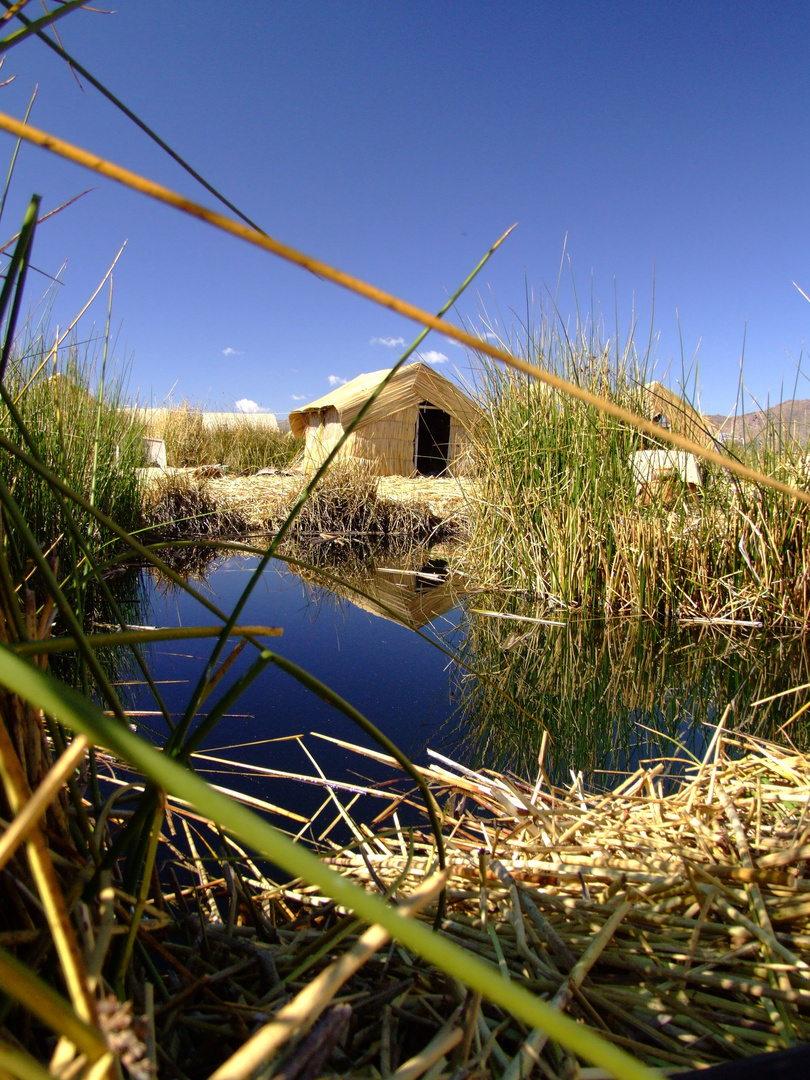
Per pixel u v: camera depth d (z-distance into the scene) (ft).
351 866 4.03
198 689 2.06
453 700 8.13
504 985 0.77
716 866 3.56
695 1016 2.62
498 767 6.23
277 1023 1.21
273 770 5.50
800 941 2.96
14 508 1.80
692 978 2.75
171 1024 2.18
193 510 20.58
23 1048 1.71
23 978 0.86
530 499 13.50
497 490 14.33
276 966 2.74
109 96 1.82
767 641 10.83
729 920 3.18
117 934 2.09
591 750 6.81
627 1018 2.57
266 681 8.50
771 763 5.17
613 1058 0.75
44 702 0.79
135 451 16.98
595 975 2.86
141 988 2.19
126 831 1.97
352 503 21.63
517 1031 2.40
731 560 12.16
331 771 5.91
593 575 12.69
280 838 0.77
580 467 12.80
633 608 12.23
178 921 3.07
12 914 1.91
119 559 2.27
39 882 1.03
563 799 5.20
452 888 3.46
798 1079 1.90
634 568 12.16
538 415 13.48
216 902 3.79
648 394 12.82
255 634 2.09
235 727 6.93
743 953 2.90
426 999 2.53
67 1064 1.23
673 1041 2.51
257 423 41.11
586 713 7.88
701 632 11.34
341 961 1.31
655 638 10.99
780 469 11.79
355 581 15.89
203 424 38.86
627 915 3.21
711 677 9.14
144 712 7.05
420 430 40.32
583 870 3.59
